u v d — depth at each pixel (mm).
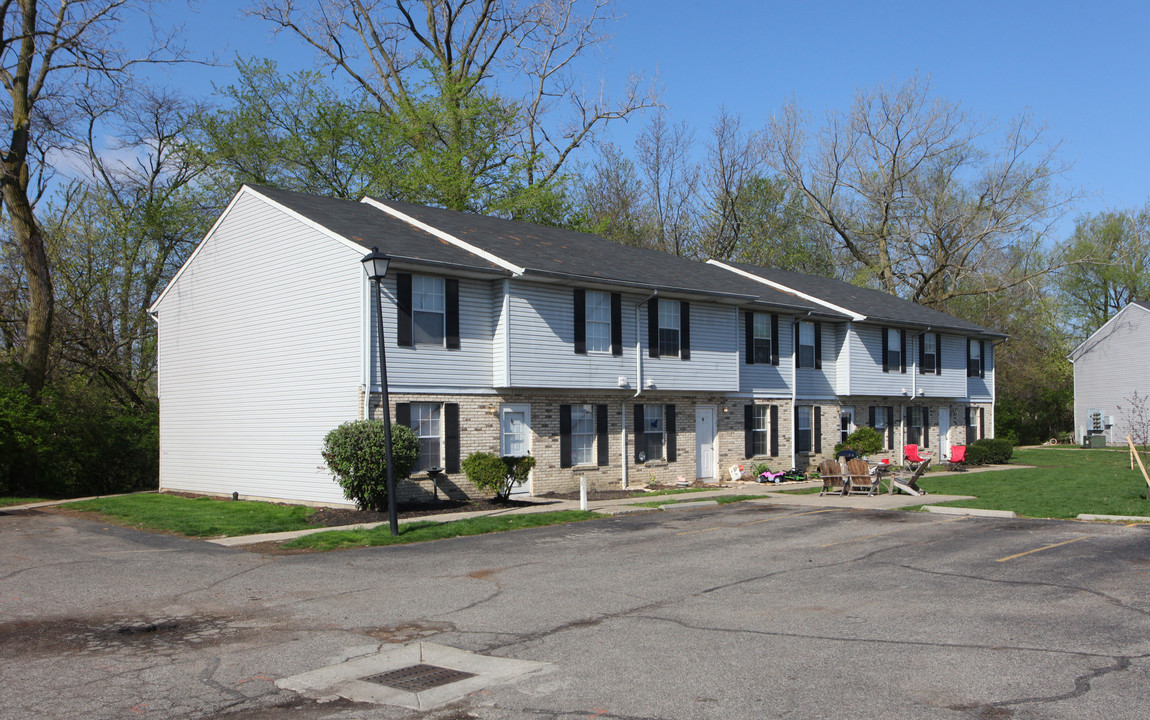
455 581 11688
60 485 26953
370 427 18688
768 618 9383
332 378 20344
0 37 24844
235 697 6969
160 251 35531
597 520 18312
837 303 33406
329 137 37156
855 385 32938
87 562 13484
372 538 15398
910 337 35969
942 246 49156
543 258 23188
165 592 11156
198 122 35875
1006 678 7109
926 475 30047
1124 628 8727
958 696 6676
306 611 10016
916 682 7039
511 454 22172
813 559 13148
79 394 28250
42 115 26953
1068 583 11031
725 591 10852
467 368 21297
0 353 30203
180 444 25500
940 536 15375
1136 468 32781
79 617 9820
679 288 24969
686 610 9812
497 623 9312
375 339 19625
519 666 7688
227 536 16375
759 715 6309
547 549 14391
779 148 49375
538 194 39531
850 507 20312
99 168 36969
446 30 42000
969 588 10844
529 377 21797
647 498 22312
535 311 22078
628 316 24547
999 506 19469
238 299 23453
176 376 25734
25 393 25328
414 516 18531
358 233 20906
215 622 9539
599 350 23672
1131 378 50875
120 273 34281
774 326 30438
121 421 29156
